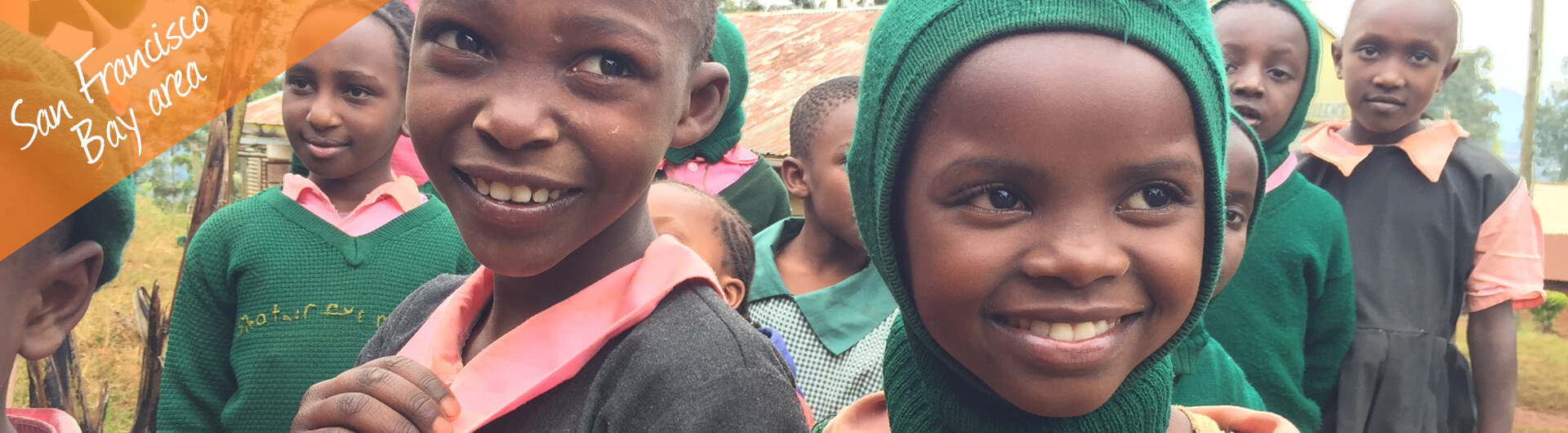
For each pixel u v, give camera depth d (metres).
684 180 3.90
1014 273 0.99
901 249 1.17
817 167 2.74
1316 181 3.47
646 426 1.16
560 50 1.17
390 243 2.81
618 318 1.25
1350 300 2.98
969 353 1.06
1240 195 1.84
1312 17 3.08
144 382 3.91
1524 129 11.86
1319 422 2.82
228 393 2.74
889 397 1.41
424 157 1.24
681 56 1.27
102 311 8.77
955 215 1.02
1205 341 1.88
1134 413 1.21
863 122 1.22
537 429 1.21
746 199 3.94
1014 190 0.99
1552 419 10.78
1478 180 3.30
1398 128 3.39
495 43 1.17
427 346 1.42
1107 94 0.94
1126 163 0.95
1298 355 2.84
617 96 1.19
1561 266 15.32
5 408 1.14
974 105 0.98
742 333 1.25
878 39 1.20
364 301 2.69
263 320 2.65
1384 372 3.11
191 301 2.76
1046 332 1.01
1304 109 3.13
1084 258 0.94
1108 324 1.02
